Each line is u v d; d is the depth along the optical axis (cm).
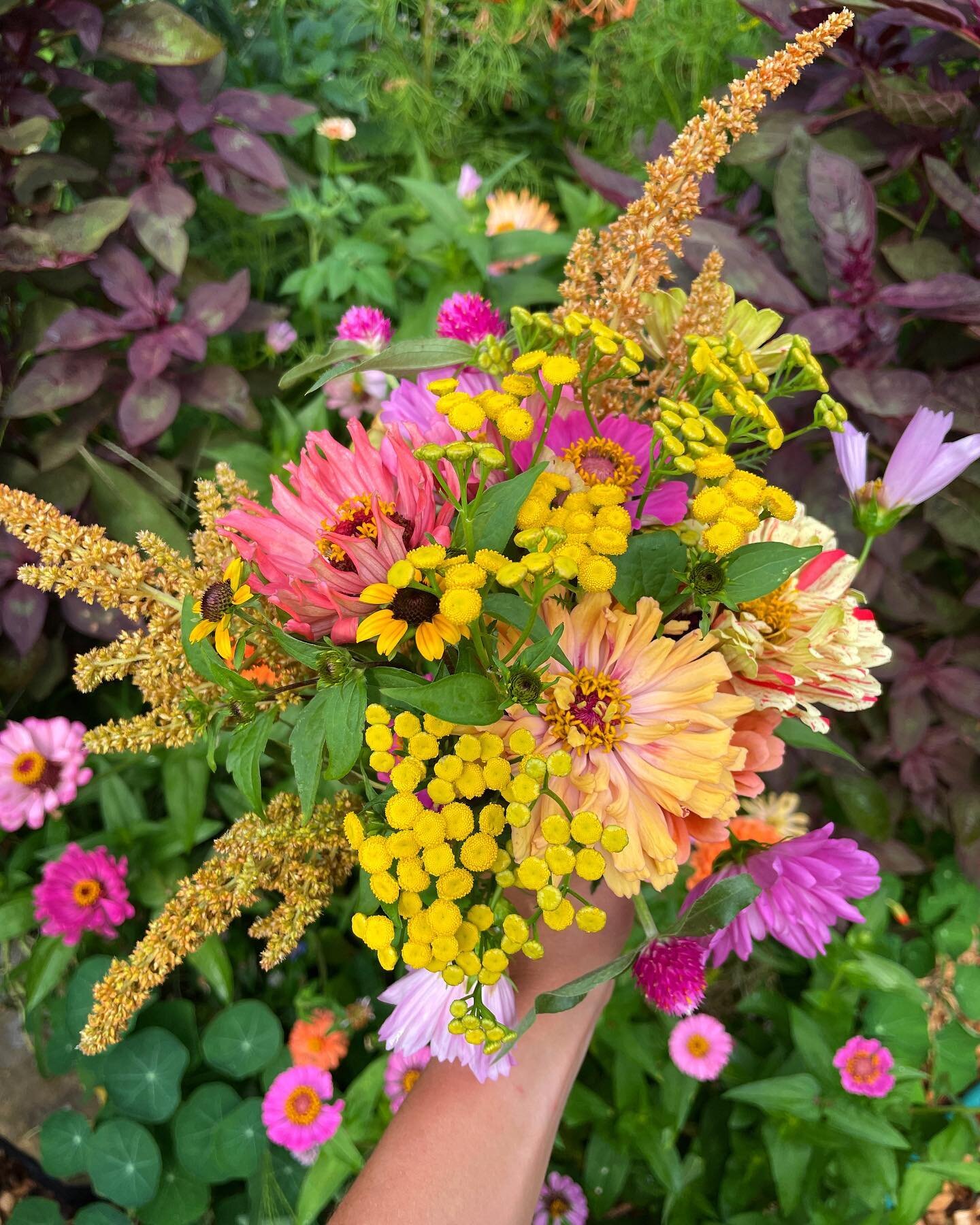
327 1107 64
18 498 36
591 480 36
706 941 40
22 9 68
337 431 90
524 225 94
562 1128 78
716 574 33
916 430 45
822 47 35
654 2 103
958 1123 72
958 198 62
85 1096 80
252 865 39
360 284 88
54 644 79
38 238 67
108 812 74
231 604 34
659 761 33
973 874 80
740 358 36
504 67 108
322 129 98
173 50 71
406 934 36
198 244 100
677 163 37
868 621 39
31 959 71
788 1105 67
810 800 83
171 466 81
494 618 34
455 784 31
